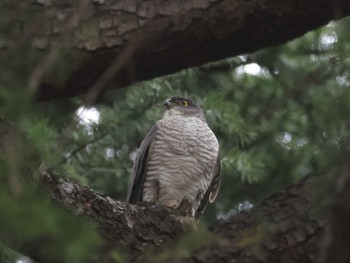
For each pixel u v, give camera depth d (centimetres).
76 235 578
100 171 1470
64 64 697
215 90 1461
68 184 834
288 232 684
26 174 640
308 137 752
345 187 538
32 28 657
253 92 1290
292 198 698
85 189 848
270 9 795
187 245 650
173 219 880
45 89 784
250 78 1365
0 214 556
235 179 1548
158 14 803
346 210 532
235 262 686
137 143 1474
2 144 595
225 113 1386
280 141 1274
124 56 640
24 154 612
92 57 796
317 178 676
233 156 1422
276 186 1449
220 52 823
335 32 863
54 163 651
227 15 801
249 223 698
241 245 657
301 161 1338
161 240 859
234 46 820
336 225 536
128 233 848
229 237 693
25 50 635
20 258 804
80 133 1065
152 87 1412
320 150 663
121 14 805
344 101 675
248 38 814
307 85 695
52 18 769
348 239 532
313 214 681
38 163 671
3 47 652
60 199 802
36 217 564
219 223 716
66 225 579
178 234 869
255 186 1535
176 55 816
